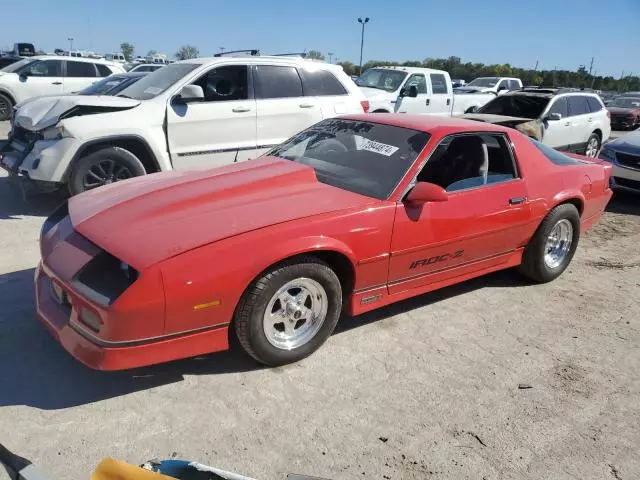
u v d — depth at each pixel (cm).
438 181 397
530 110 1103
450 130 400
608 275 536
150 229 296
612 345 393
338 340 373
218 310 289
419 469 259
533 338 396
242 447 265
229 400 299
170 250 278
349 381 325
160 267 270
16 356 327
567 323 423
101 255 287
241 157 706
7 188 738
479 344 381
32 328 359
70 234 312
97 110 610
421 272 389
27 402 287
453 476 257
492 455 272
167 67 716
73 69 1451
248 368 330
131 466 158
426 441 279
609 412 314
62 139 591
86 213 327
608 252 614
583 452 279
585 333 408
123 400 294
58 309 299
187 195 335
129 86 718
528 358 367
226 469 250
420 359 356
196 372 323
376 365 345
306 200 342
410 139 397
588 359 371
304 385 318
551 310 445
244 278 290
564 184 473
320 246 314
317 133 456
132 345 273
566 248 504
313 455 263
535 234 466
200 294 279
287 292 319
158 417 282
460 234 395
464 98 1462
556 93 1119
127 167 629
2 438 259
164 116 640
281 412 293
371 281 358
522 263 481
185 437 269
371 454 267
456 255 405
